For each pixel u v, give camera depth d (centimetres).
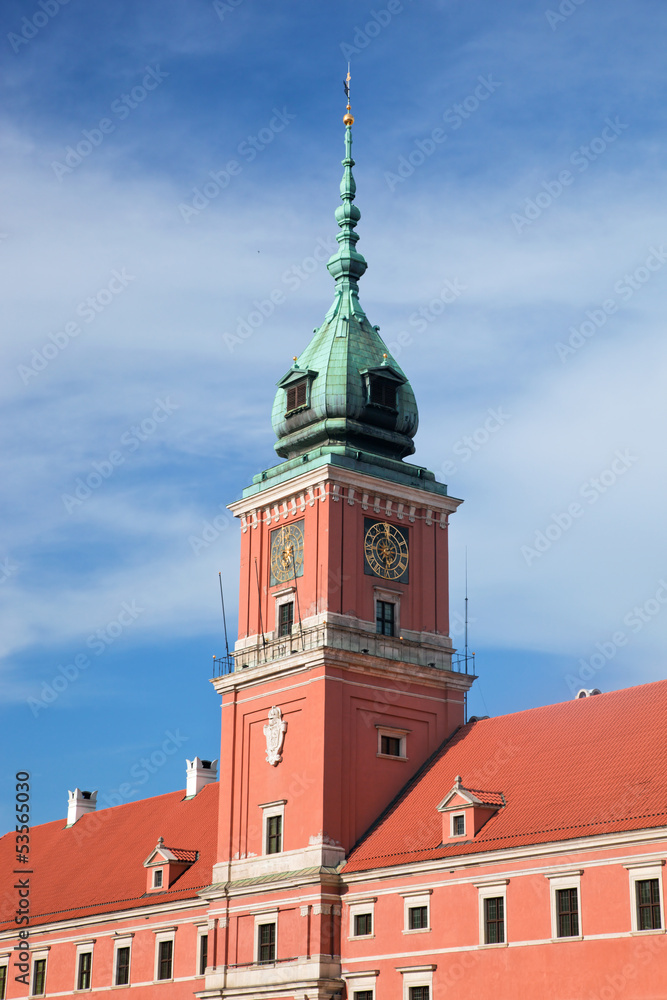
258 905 8075
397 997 7294
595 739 7375
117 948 9425
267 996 7856
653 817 6394
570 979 6481
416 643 8488
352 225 9419
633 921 6294
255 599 8756
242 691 8662
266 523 8838
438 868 7219
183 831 9825
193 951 8788
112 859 10319
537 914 6694
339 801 7944
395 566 8588
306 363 8981
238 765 8544
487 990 6831
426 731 8425
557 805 7000
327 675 8094
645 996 6178
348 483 8481
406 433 8938
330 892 7744
